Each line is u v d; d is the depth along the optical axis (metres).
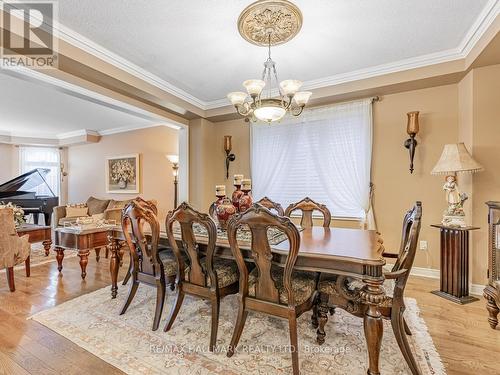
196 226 2.69
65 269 3.65
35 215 6.25
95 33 2.49
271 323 2.21
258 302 1.77
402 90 3.39
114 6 2.11
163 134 5.92
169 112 4.25
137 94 3.45
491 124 2.78
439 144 3.27
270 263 1.70
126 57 2.93
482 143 2.81
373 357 1.49
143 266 2.36
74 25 2.37
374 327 1.50
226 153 4.72
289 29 2.40
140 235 2.24
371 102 3.57
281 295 1.72
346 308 1.76
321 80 3.54
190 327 2.15
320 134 3.91
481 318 2.26
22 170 7.00
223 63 3.08
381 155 3.57
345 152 3.73
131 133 6.36
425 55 2.94
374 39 2.61
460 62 2.87
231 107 4.33
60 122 5.88
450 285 2.68
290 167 4.12
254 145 4.39
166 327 2.08
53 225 5.71
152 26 2.38
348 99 3.70
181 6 2.12
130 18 2.27
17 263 2.96
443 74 2.94
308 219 3.03
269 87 3.76
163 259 2.37
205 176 4.65
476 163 2.64
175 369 1.66
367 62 3.09
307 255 1.65
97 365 1.70
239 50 2.79
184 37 2.56
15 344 1.92
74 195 7.43
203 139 4.61
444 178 3.25
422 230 3.36
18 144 6.89
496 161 2.76
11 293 2.84
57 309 2.46
